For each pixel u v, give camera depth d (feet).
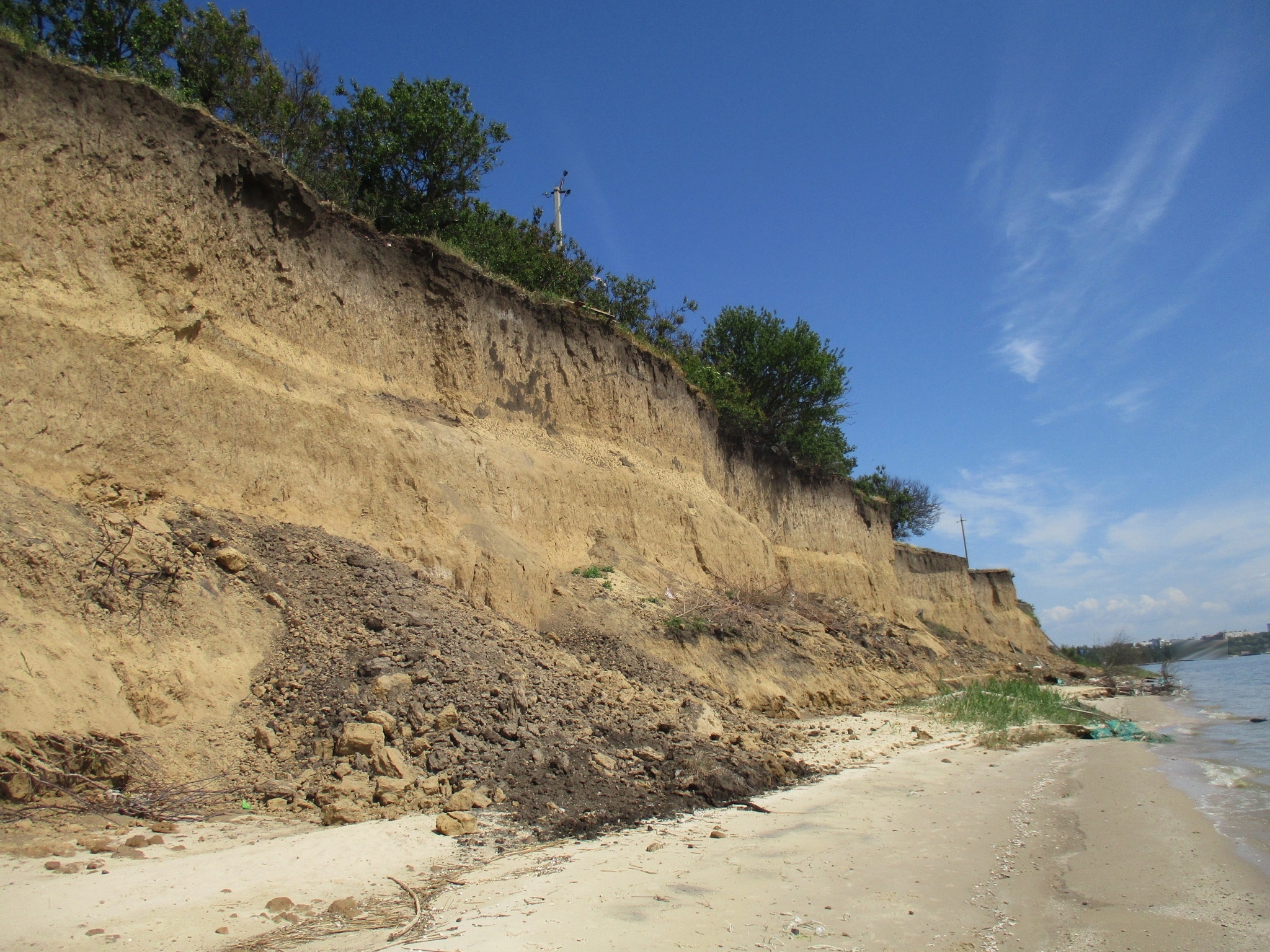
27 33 39.47
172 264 35.47
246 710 26.30
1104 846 24.02
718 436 84.94
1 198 30.07
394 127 58.70
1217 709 75.72
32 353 29.19
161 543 29.40
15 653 21.95
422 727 27.04
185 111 37.27
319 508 38.24
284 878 17.78
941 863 21.79
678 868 20.07
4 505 25.75
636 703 35.99
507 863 20.20
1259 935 16.69
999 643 150.30
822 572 96.12
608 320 66.90
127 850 18.06
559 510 54.54
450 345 51.19
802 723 49.98
